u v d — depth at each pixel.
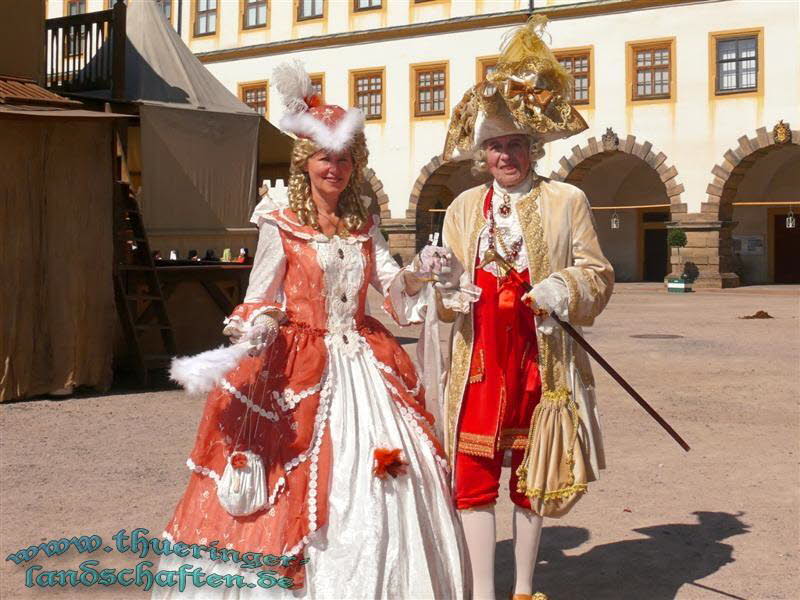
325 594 3.12
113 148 9.80
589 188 37.28
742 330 16.70
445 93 33.84
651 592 4.09
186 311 11.66
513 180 3.84
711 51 30.28
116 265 10.18
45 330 9.28
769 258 35.34
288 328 3.53
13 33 10.39
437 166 33.91
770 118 29.58
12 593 4.02
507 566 4.45
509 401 3.70
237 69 37.81
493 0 32.94
